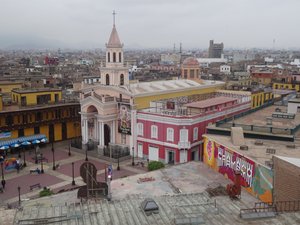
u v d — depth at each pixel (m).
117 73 68.56
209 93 85.25
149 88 71.38
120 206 26.06
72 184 50.88
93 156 64.94
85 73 168.88
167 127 59.59
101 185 33.38
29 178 53.75
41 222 23.69
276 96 98.12
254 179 32.09
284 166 27.02
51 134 74.19
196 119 59.28
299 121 48.47
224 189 31.73
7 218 25.47
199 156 61.41
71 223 23.36
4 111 65.19
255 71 154.75
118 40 69.38
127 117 64.56
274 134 40.50
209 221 22.72
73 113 77.56
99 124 65.69
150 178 38.69
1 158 59.50
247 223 22.23
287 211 24.03
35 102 74.50
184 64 91.12
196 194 28.98
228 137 42.53
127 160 62.69
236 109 71.69
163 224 22.56
